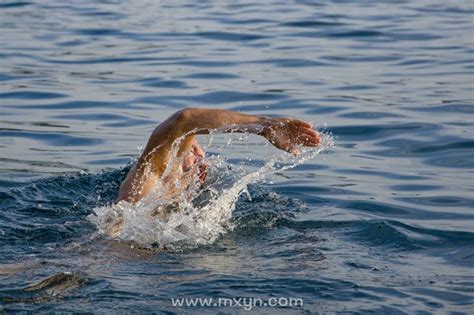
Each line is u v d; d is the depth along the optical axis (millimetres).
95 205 17703
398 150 22078
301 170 20547
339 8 42719
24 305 12195
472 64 30859
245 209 17391
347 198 18500
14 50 33438
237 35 36094
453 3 44531
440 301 12844
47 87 28062
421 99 26422
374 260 14617
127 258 14344
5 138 23062
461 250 15344
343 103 26000
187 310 12188
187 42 34812
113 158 21531
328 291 13000
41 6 43469
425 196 18688
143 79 29078
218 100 26484
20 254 14570
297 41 34969
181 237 15531
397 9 42500
